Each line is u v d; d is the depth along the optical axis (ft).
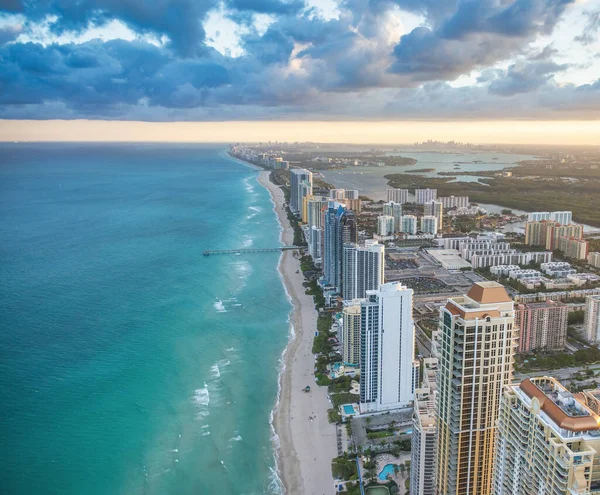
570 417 322.55
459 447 456.45
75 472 634.43
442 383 470.39
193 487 624.59
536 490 339.77
